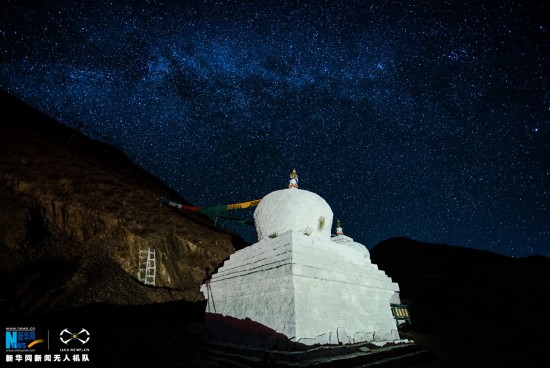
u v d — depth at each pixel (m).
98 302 15.05
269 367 8.63
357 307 11.76
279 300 10.41
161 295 17.33
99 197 22.23
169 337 12.67
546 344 16.42
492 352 15.17
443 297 30.22
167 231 22.34
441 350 14.88
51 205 19.33
